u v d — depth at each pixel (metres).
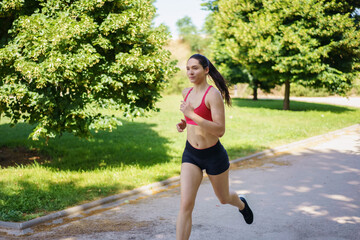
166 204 5.62
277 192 6.20
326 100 36.22
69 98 6.93
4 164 8.42
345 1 21.58
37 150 9.77
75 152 9.62
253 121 17.38
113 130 14.36
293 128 14.75
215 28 30.23
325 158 9.16
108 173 7.42
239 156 9.38
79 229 4.56
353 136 12.94
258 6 23.77
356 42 20.42
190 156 3.56
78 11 7.01
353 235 4.23
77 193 6.04
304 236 4.21
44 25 6.46
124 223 4.76
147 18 7.90
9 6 6.95
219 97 3.32
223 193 3.73
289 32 20.72
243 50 23.58
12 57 6.52
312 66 20.75
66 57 6.35
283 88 45.81
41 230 4.55
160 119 18.53
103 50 7.32
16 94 6.49
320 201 5.63
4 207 5.19
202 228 4.50
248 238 4.16
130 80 7.09
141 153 9.70
